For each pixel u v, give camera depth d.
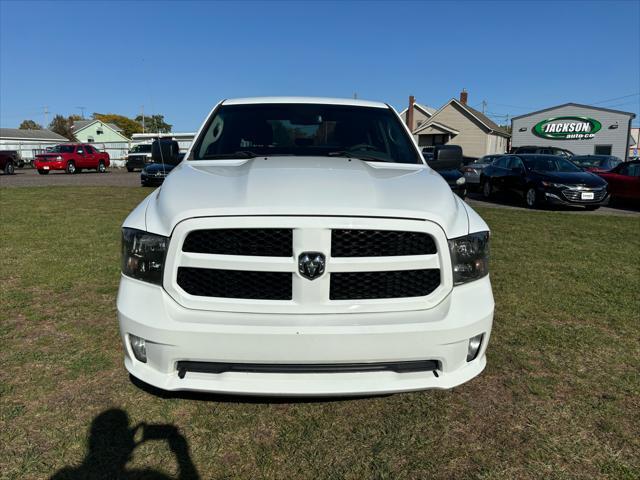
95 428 2.44
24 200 12.39
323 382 2.22
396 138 3.65
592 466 2.24
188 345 2.18
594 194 12.73
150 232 2.30
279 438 2.41
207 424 2.51
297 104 3.85
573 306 4.43
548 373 3.12
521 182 13.87
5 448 2.27
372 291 2.24
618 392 2.89
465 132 37.56
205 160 3.30
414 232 2.24
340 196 2.30
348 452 2.32
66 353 3.25
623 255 6.60
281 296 2.21
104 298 4.37
